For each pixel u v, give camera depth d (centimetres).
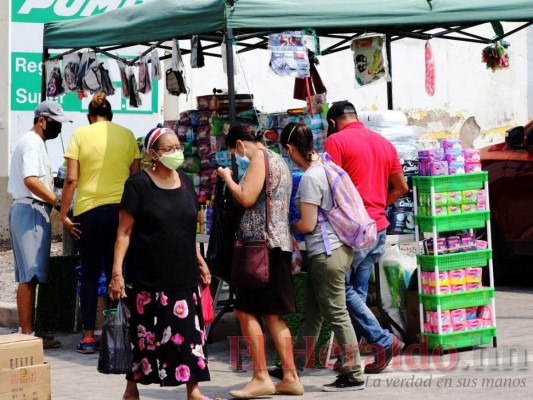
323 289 812
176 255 726
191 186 751
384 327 996
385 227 880
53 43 1143
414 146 1004
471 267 959
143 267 727
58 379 905
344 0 946
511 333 1054
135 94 1176
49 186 1027
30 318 1035
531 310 1191
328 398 800
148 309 728
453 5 995
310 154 820
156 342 725
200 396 739
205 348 742
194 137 1065
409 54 2075
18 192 1021
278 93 1897
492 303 970
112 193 1005
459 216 948
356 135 886
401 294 988
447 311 944
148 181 730
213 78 1833
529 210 1299
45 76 1184
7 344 674
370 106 2020
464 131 2161
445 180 938
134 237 730
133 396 750
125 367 713
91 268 1019
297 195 833
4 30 1678
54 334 1145
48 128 1023
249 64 1852
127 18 1041
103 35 1073
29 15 1677
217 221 811
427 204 938
